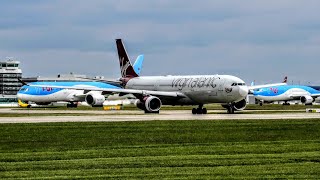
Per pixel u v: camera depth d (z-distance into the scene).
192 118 162.75
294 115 180.50
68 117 173.50
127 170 66.06
